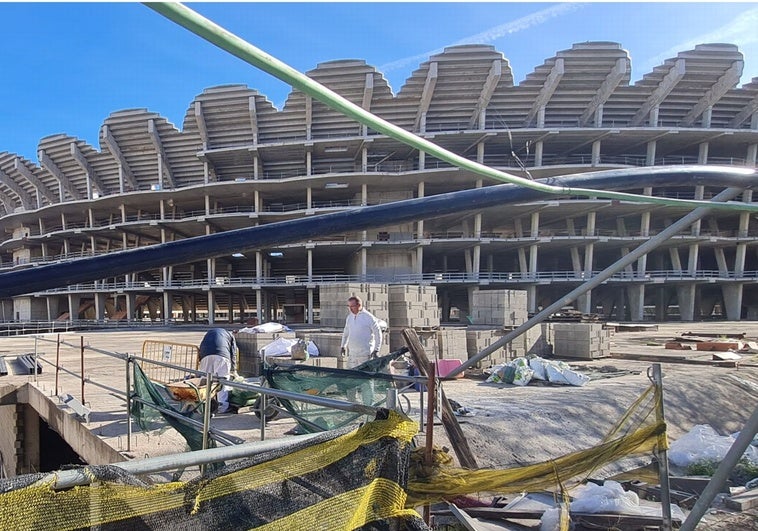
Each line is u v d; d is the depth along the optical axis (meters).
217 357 6.79
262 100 43.28
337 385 4.71
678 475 5.28
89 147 49.44
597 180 2.30
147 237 54.47
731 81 41.41
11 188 57.91
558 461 2.98
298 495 1.67
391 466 1.93
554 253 51.72
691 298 46.66
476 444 5.52
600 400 7.48
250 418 6.47
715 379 9.18
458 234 46.56
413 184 45.06
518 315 13.59
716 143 46.22
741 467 5.25
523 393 8.16
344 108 1.27
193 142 46.94
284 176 48.38
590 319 26.95
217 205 49.34
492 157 46.06
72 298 50.22
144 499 1.41
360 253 44.12
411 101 42.75
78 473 1.32
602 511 4.05
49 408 7.88
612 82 41.00
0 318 56.62
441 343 10.91
